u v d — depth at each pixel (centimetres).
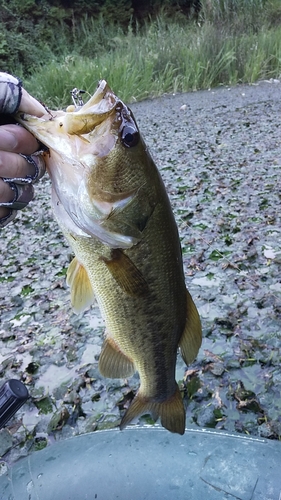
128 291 36
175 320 40
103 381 60
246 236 89
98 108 33
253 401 54
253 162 130
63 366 64
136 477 41
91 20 352
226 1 280
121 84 231
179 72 252
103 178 33
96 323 72
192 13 363
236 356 61
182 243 90
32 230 107
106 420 55
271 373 58
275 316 67
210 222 97
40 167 30
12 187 28
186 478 40
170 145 158
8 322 75
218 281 77
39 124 30
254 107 196
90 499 40
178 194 114
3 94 28
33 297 80
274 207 100
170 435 45
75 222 34
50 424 55
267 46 254
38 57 299
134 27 387
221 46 250
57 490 41
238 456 42
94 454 43
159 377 41
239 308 70
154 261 37
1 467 51
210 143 154
